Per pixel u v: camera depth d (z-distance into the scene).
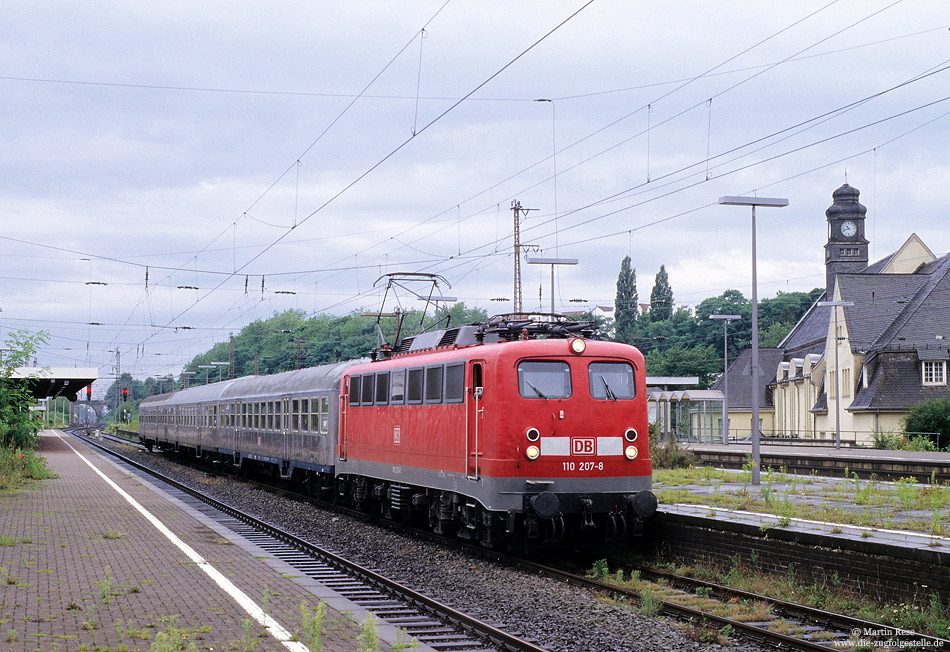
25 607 10.77
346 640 9.66
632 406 16.36
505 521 16.23
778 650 10.41
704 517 15.39
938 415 48.53
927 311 62.53
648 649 10.49
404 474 19.77
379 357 23.50
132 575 12.92
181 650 8.83
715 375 91.12
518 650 10.27
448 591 13.91
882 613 11.54
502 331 17.47
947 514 16.62
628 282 105.25
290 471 29.19
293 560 16.16
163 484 31.97
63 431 118.69
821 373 72.75
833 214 94.25
